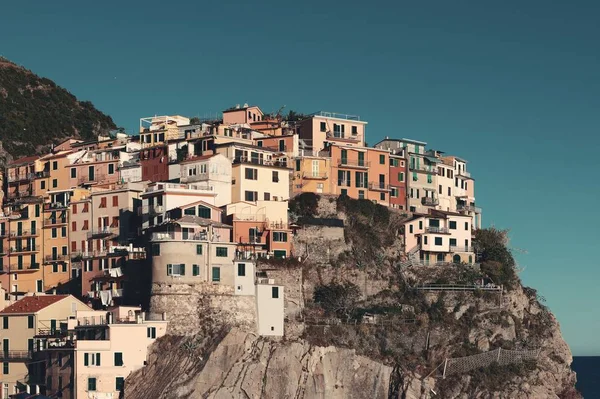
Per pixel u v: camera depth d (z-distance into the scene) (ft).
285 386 504.43
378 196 653.71
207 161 582.35
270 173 602.03
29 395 470.80
